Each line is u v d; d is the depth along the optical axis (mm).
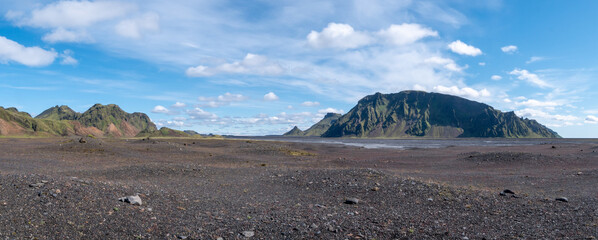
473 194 16969
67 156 45125
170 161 42906
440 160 47938
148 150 57906
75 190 12977
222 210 13297
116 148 55938
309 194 17500
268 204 14867
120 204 12219
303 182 20250
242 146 76125
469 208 14336
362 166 39781
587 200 15961
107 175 23672
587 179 24422
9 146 65500
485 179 25844
